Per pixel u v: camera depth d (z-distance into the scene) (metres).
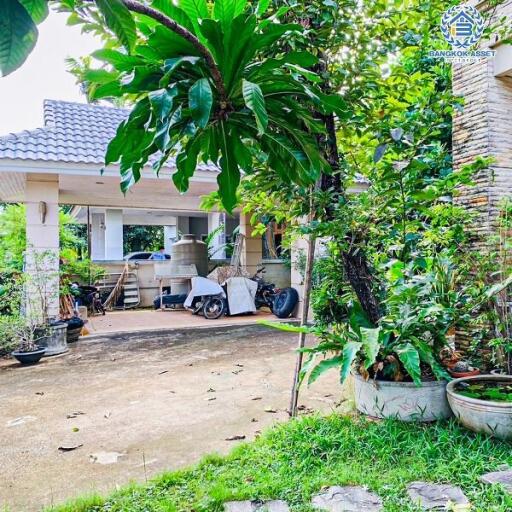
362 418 3.04
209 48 1.48
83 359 5.62
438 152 3.23
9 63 0.79
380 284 3.52
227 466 2.46
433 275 3.33
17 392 4.22
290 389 4.04
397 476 2.25
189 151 1.76
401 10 2.88
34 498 2.27
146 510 2.04
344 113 1.86
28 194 6.87
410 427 2.83
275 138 1.83
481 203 4.29
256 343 6.41
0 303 5.87
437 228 3.73
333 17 2.66
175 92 1.39
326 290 4.07
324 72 2.77
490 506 1.94
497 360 3.59
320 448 2.61
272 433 2.86
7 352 5.78
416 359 2.81
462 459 2.36
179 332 7.53
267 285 10.19
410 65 4.27
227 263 12.85
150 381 4.48
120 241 14.14
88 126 8.33
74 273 10.12
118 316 9.92
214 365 5.10
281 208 3.37
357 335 3.06
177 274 10.23
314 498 2.08
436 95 2.95
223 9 1.43
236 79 1.56
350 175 3.36
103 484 2.39
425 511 1.93
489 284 3.58
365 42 2.91
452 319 3.27
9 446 2.94
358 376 3.16
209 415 3.42
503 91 4.40
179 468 2.53
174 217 16.53
